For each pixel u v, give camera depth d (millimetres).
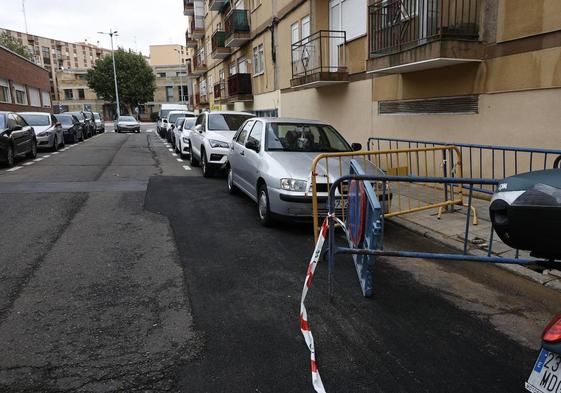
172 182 10930
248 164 7738
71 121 24672
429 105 9773
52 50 108062
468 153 8719
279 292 4430
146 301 4176
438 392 2895
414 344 3486
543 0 7020
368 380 3010
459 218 7055
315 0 14375
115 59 64250
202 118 13625
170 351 3324
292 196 6223
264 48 20938
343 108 13672
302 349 3383
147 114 79500
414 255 3721
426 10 8953
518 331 3713
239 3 25578
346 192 6195
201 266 5113
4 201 8344
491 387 2955
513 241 2432
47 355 3254
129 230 6551
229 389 2891
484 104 8273
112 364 3150
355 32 12812
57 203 8234
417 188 7598
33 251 5527
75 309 3988
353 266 5227
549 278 4688
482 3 8109
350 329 3711
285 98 18469
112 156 16969
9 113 14320
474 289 4578
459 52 8086
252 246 5891
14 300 4148
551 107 7047
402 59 9031
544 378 2107
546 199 2252
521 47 7438
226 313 3959
